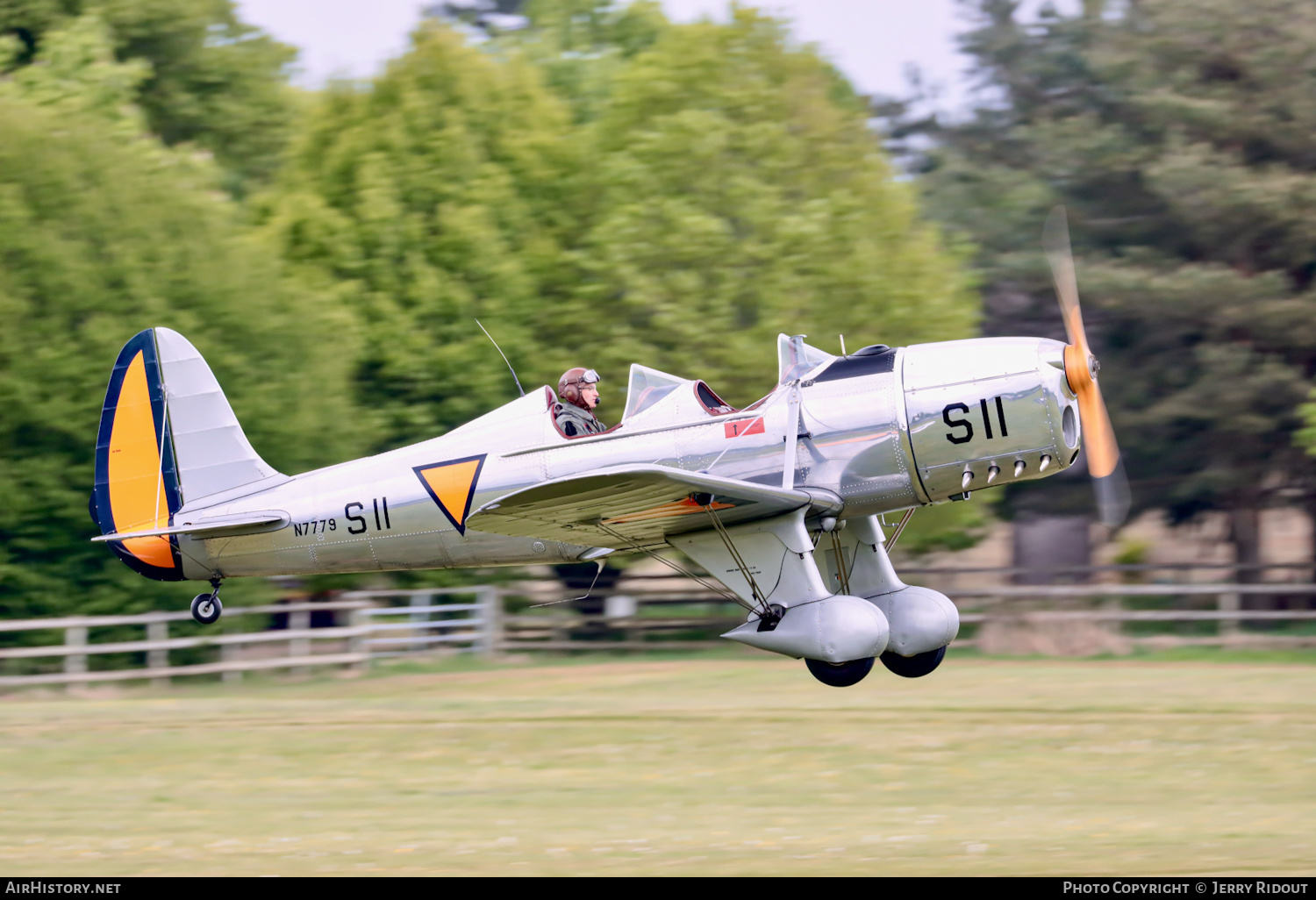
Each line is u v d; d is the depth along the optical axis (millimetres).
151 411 40000
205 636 56781
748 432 33219
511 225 65625
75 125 60188
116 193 58594
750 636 32594
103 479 39938
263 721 40375
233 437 39719
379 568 38000
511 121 68438
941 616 34188
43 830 26906
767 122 65125
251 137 104812
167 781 32000
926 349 33031
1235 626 64125
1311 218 75312
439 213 64062
